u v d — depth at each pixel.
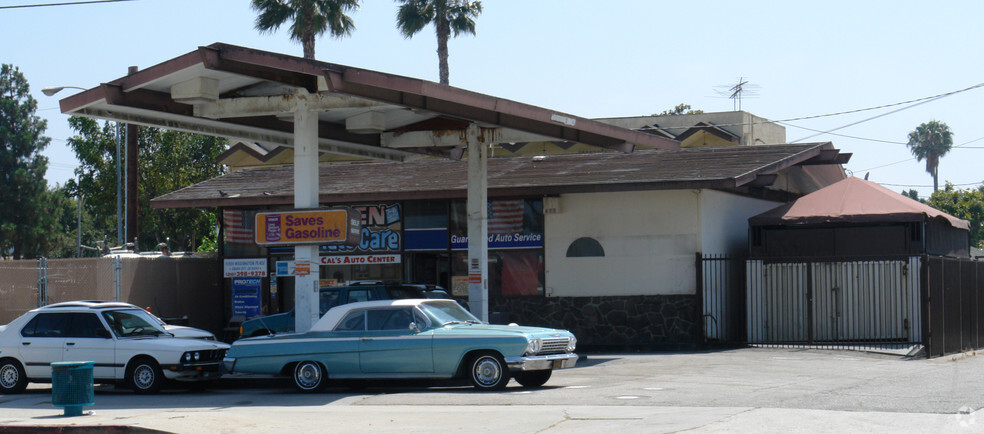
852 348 21.22
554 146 38.00
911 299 22.45
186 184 54.16
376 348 14.97
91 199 55.09
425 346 14.72
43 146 63.62
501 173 26.30
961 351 21.62
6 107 62.41
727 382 15.20
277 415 12.30
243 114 18.22
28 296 23.73
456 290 25.30
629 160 26.80
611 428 10.39
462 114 18.95
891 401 12.38
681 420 10.81
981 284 23.78
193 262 27.34
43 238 62.19
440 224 25.59
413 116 20.66
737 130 43.44
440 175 27.38
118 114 18.56
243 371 15.71
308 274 17.84
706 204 23.56
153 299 25.72
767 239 24.81
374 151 22.75
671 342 23.27
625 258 23.91
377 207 26.17
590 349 23.89
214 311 28.02
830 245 24.20
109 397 15.78
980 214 61.22
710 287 23.53
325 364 15.25
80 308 16.67
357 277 26.30
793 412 11.30
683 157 26.39
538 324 24.50
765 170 23.33
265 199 26.19
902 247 23.53
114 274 23.64
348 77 16.69
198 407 13.88
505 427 10.74
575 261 24.36
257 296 27.39
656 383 15.23
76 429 11.31
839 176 31.33
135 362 16.17
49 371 16.38
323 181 28.27
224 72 17.09
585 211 24.34
